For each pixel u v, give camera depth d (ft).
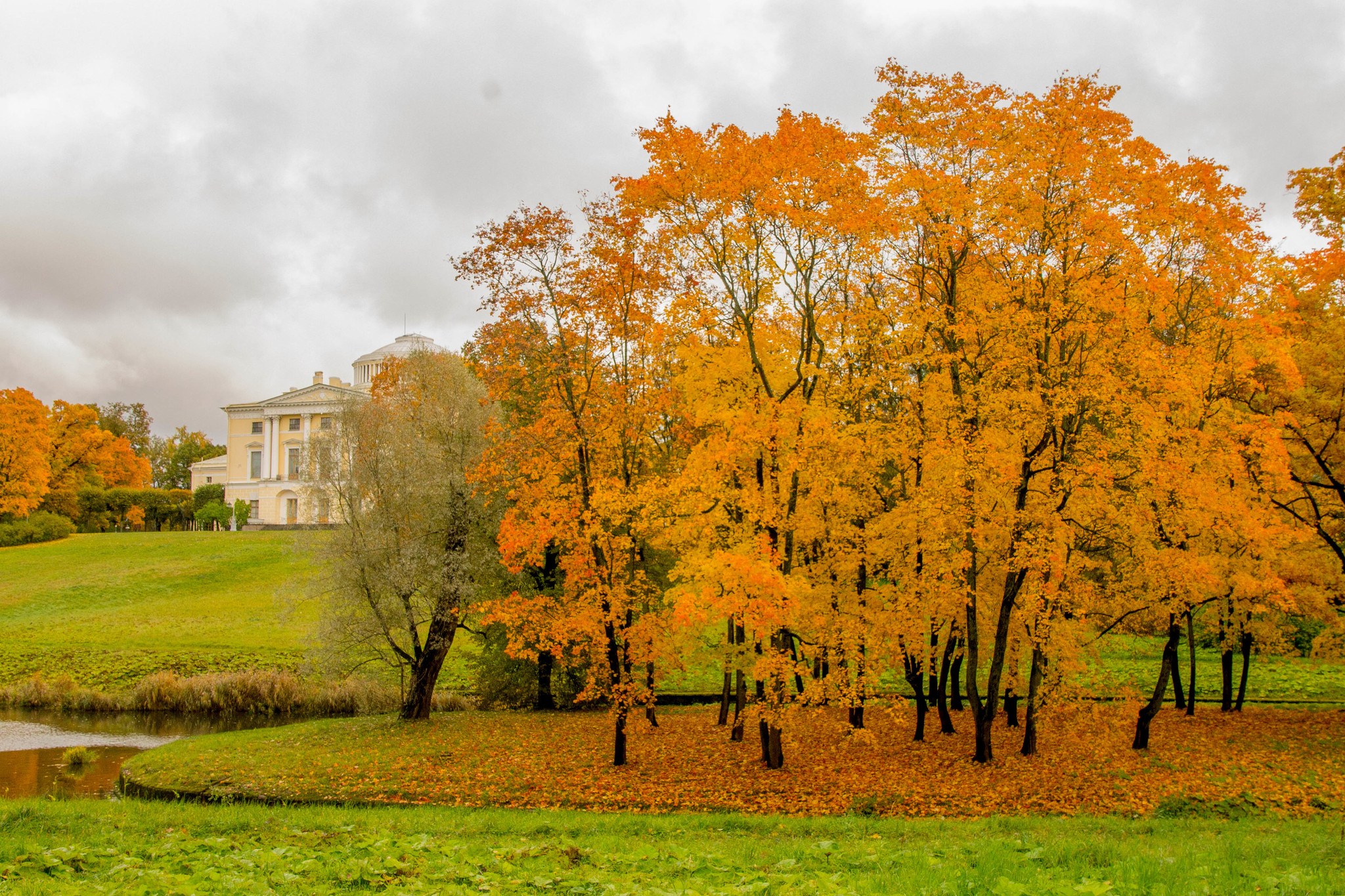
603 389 63.05
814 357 63.41
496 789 59.57
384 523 83.82
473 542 86.43
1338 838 37.11
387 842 37.32
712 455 55.77
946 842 39.52
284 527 281.74
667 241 57.41
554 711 95.66
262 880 30.25
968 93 54.70
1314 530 68.80
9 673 119.75
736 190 52.16
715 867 32.86
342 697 104.37
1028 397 52.95
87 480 293.64
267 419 315.58
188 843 39.01
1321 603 69.15
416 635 86.74
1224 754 62.39
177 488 406.62
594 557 63.98
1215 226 54.75
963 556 54.80
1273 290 62.18
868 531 61.87
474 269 60.75
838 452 57.52
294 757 69.62
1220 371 57.52
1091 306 52.37
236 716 102.42
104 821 44.60
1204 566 54.24
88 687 114.21
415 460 84.53
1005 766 59.11
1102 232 51.57
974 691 60.34
